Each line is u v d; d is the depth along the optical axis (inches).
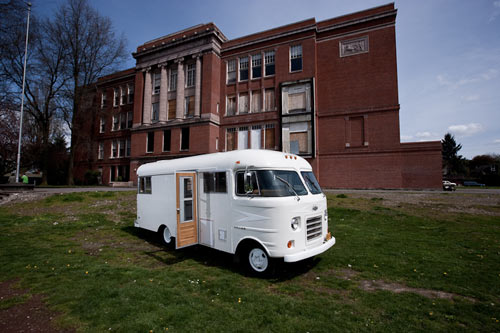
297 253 197.0
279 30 994.1
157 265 234.4
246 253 225.0
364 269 218.1
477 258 239.5
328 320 140.0
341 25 902.4
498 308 151.6
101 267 219.5
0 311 148.6
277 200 200.7
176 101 1147.9
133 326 132.0
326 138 904.3
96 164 1467.8
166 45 1173.1
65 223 410.0
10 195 625.9
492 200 524.7
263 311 149.2
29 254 253.6
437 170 759.1
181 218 249.4
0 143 1059.9
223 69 1105.4
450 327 133.5
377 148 832.9
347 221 410.0
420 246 281.1
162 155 1159.0
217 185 245.1
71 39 1187.3
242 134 1047.6
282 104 952.9
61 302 158.1
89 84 1249.4
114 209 530.0
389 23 845.2
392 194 636.7
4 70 966.4
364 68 868.0
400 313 147.2
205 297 168.1
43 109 1175.0
